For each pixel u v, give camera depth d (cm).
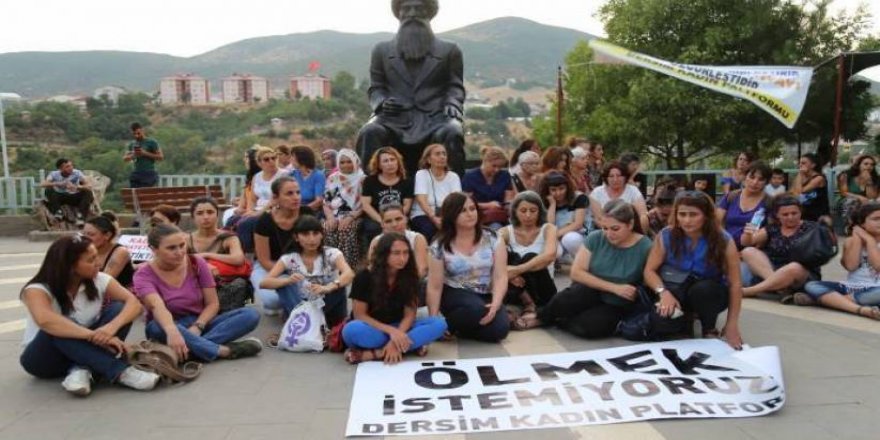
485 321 457
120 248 489
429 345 461
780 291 581
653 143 1944
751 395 348
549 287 530
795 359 423
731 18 1855
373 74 852
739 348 427
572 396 353
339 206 672
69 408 360
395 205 512
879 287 523
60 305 390
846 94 1627
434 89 831
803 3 1836
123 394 379
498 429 320
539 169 745
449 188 675
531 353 443
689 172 1115
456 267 477
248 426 332
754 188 626
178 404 362
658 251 460
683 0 1902
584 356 411
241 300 520
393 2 853
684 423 324
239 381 397
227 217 745
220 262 520
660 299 445
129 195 1010
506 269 487
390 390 369
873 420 328
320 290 468
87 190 1134
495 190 695
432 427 323
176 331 415
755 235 596
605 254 477
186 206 1059
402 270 431
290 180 526
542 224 546
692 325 468
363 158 795
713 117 1759
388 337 421
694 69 1087
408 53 830
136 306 407
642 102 1848
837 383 380
